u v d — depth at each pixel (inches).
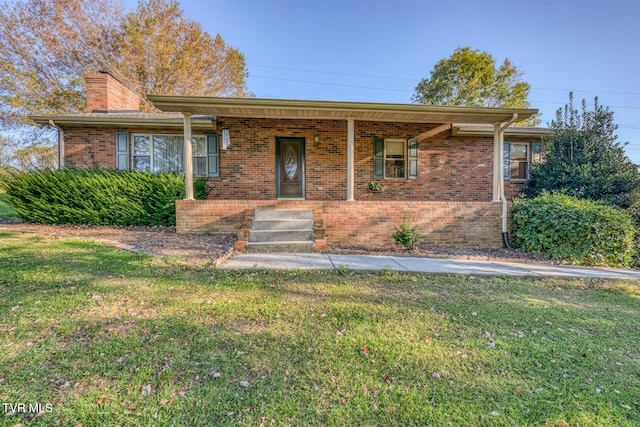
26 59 616.7
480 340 102.8
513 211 284.2
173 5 695.7
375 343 97.3
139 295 129.6
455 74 1005.2
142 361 83.5
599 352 98.4
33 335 94.3
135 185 301.9
